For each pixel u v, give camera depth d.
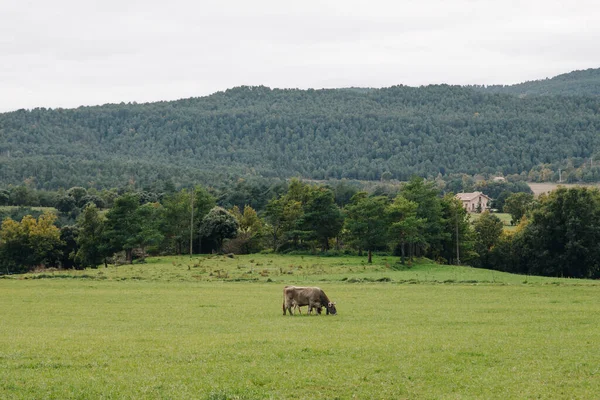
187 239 142.00
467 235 126.31
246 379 21.91
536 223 110.50
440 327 35.19
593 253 101.38
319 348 27.22
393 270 94.81
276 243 145.88
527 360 25.23
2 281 74.19
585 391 20.78
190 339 30.25
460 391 20.75
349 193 199.62
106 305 48.94
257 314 42.50
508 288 62.78
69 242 140.75
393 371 23.23
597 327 35.09
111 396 19.81
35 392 20.25
